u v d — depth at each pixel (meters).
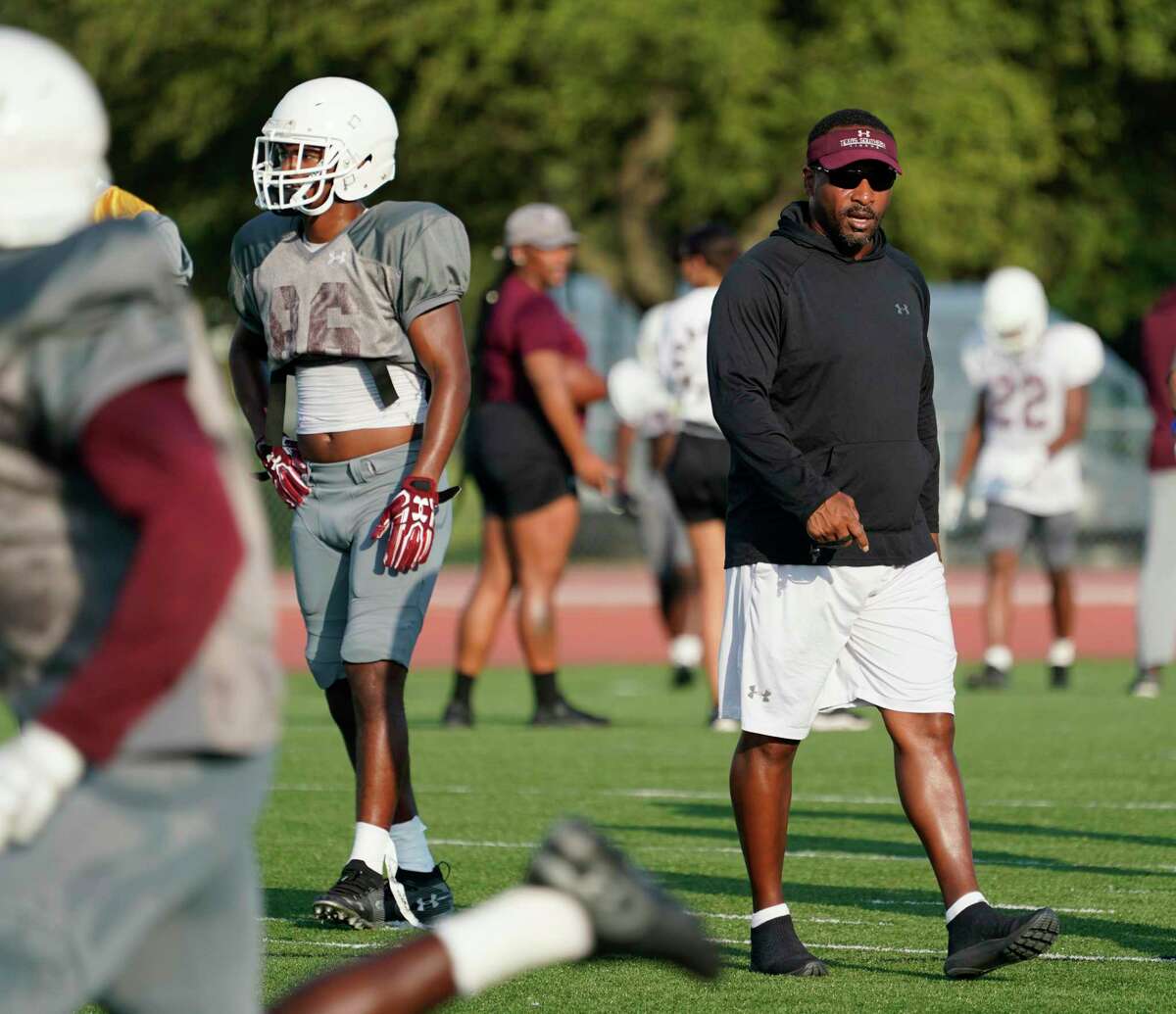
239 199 95.12
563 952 9.91
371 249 20.45
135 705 8.56
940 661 18.69
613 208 99.50
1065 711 45.22
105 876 8.74
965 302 92.38
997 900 22.36
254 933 9.70
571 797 31.28
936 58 87.81
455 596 86.19
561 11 84.50
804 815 29.70
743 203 90.88
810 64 88.31
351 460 20.67
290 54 89.75
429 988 9.73
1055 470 49.75
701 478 39.09
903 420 18.47
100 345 8.79
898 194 86.56
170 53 91.31
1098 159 103.38
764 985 17.80
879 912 21.70
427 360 20.39
